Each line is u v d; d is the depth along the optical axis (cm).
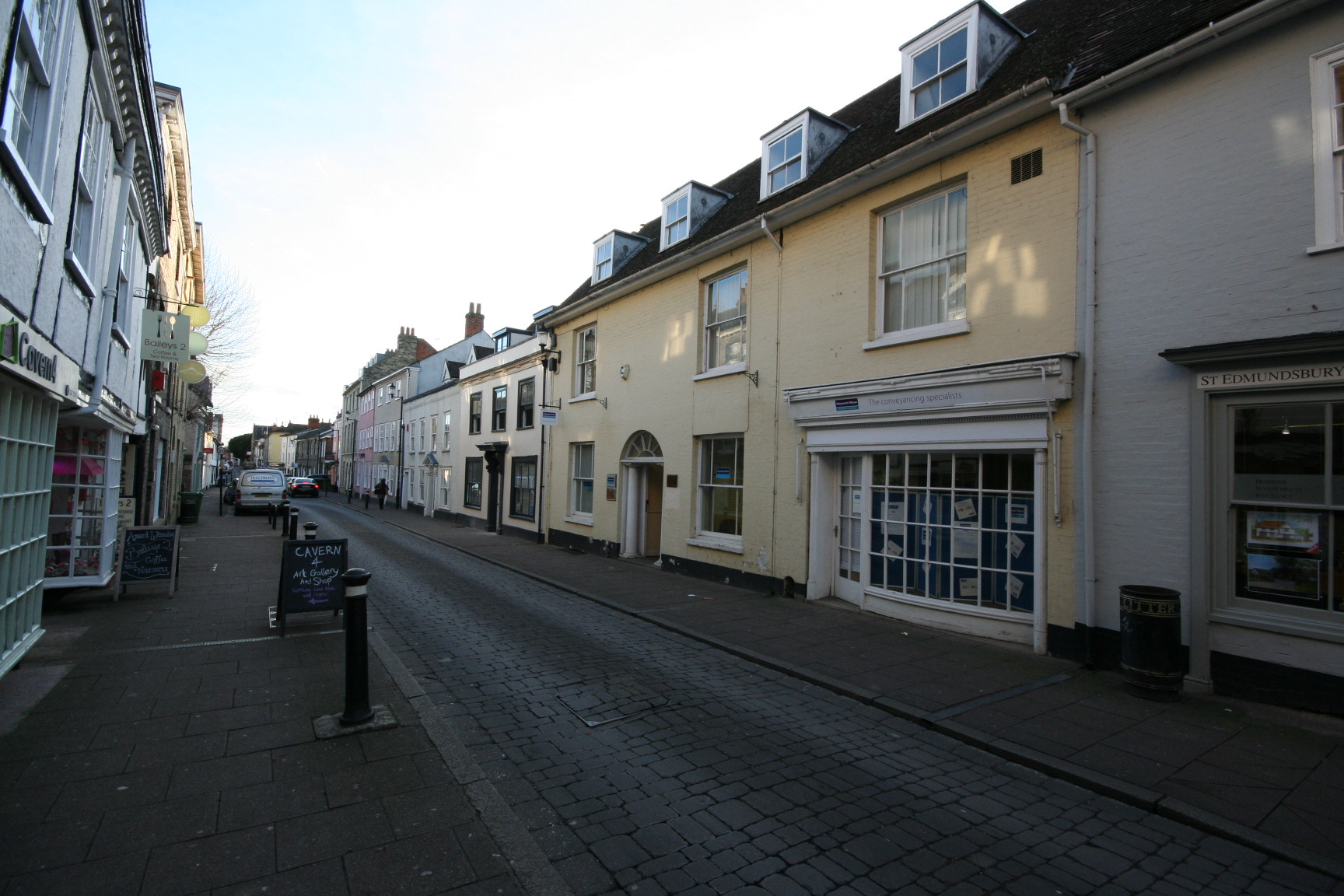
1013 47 902
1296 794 393
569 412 1695
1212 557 561
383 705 501
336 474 6078
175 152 1583
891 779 421
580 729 486
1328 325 506
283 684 545
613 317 1513
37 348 514
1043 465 687
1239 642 545
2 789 359
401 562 1390
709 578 1162
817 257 980
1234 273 556
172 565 907
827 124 1124
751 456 1084
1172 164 600
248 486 2767
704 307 1236
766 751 458
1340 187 512
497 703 533
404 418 3544
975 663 659
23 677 547
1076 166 675
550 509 1769
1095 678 607
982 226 760
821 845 339
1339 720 495
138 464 1446
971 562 776
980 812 380
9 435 516
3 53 410
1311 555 518
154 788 367
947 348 790
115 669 576
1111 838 355
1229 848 347
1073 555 660
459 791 376
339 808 352
